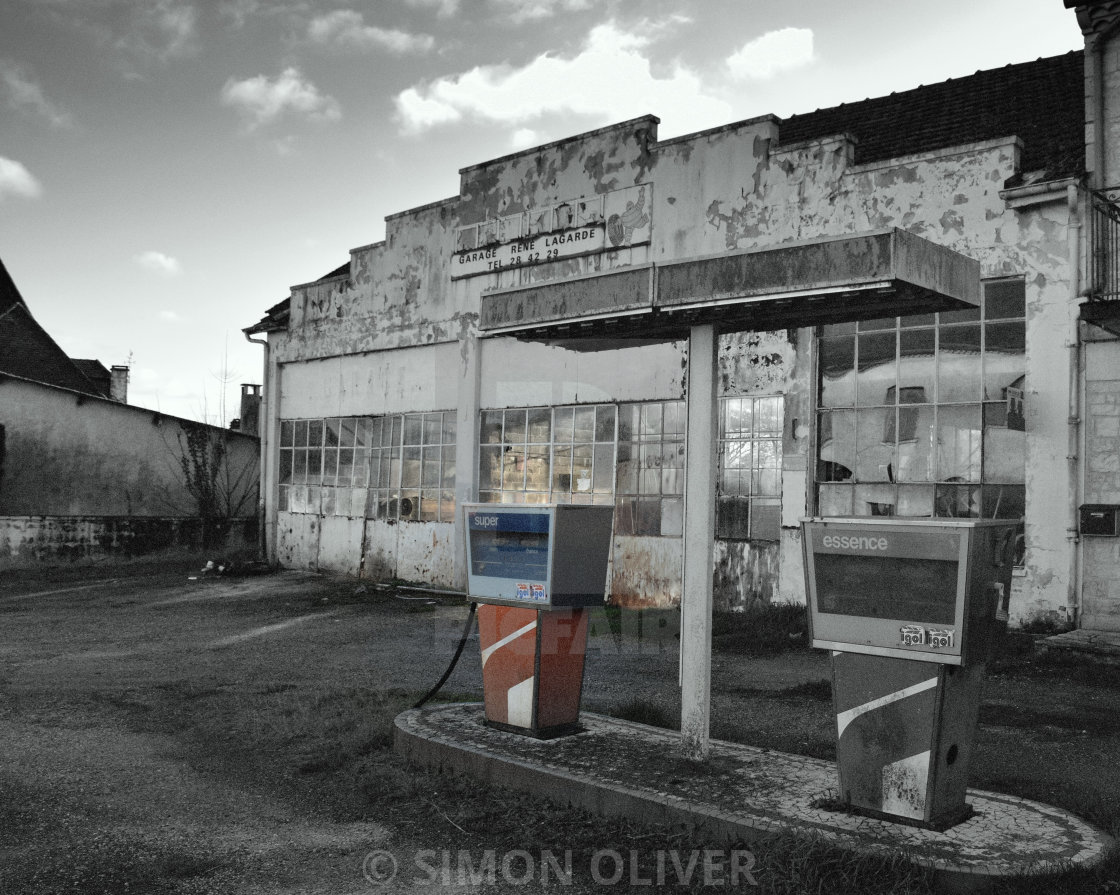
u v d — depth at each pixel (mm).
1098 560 9531
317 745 5820
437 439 16438
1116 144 9930
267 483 20141
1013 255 10242
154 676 8438
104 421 21797
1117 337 9523
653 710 6395
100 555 20500
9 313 30422
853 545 4137
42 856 4152
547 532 5406
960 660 3859
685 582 5012
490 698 5676
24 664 9125
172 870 3982
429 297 16719
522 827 4371
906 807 4008
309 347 19312
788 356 11961
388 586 15906
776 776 4684
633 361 13562
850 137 11656
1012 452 10289
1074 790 5016
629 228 13680
